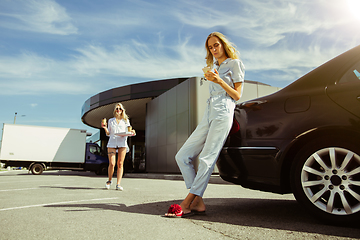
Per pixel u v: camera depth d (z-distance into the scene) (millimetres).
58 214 2572
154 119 15312
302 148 2258
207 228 2057
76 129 16938
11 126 15711
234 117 2758
